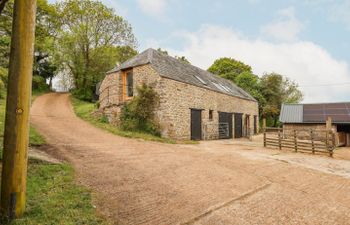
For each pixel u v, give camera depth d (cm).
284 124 2098
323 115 2044
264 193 566
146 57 1659
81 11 2841
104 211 415
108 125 1554
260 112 3559
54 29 3325
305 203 519
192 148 1170
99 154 812
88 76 2961
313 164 972
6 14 1159
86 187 505
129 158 798
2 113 1277
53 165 610
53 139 969
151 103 1495
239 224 407
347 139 2111
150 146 1090
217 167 777
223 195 536
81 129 1323
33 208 379
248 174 724
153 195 505
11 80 353
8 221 336
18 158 353
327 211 482
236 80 3856
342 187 661
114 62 3147
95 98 2964
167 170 694
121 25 3105
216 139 1903
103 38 3016
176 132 1494
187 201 489
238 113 2322
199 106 1727
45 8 3053
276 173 764
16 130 352
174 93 1510
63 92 3509
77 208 406
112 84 1798
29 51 361
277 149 1377
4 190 347
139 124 1498
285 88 4019
